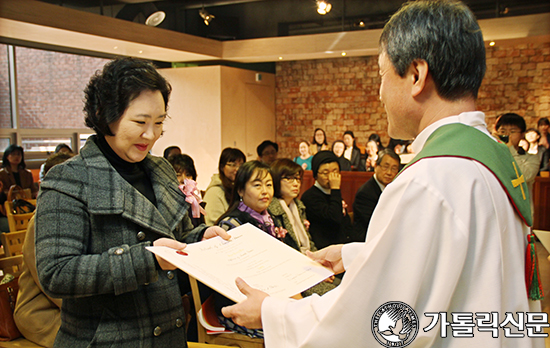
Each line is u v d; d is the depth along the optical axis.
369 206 3.22
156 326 1.11
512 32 6.41
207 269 1.01
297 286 1.03
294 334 0.85
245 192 2.30
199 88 7.96
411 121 0.89
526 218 0.81
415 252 0.73
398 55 0.85
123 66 1.04
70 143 8.46
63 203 1.00
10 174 5.59
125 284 0.97
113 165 1.17
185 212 1.23
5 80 7.53
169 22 6.91
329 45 7.36
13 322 1.79
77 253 0.99
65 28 5.16
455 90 0.82
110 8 5.79
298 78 8.99
